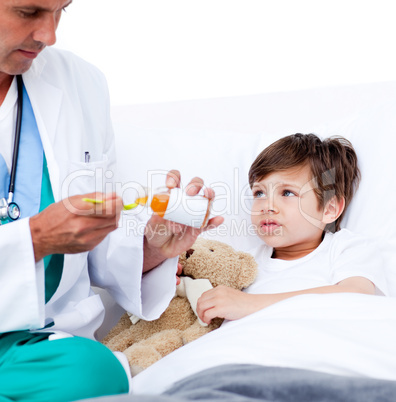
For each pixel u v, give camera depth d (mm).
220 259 1547
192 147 1929
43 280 1120
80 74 1468
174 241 1322
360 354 1021
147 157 1892
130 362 1325
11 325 1106
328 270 1589
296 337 1076
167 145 1934
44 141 1265
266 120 2184
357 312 1145
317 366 1017
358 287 1465
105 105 1507
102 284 1446
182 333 1458
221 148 1932
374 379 917
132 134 1963
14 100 1283
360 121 1868
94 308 1348
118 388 1099
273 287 1569
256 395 927
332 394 898
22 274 1072
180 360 1126
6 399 1023
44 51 1426
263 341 1083
